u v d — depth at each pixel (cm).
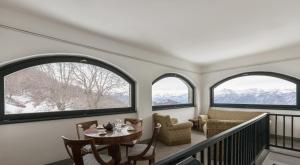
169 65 537
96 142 234
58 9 257
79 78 366
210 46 437
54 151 309
